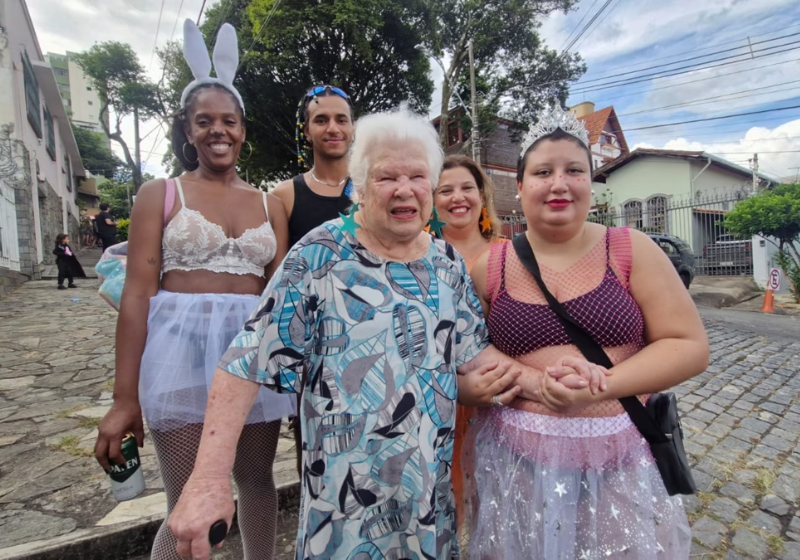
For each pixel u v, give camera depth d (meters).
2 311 7.68
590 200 1.48
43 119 14.15
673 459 1.39
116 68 22.25
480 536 1.49
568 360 1.32
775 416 3.63
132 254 1.54
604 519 1.33
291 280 1.22
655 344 1.37
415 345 1.29
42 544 2.00
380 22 11.87
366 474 1.24
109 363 4.94
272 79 12.67
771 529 2.28
